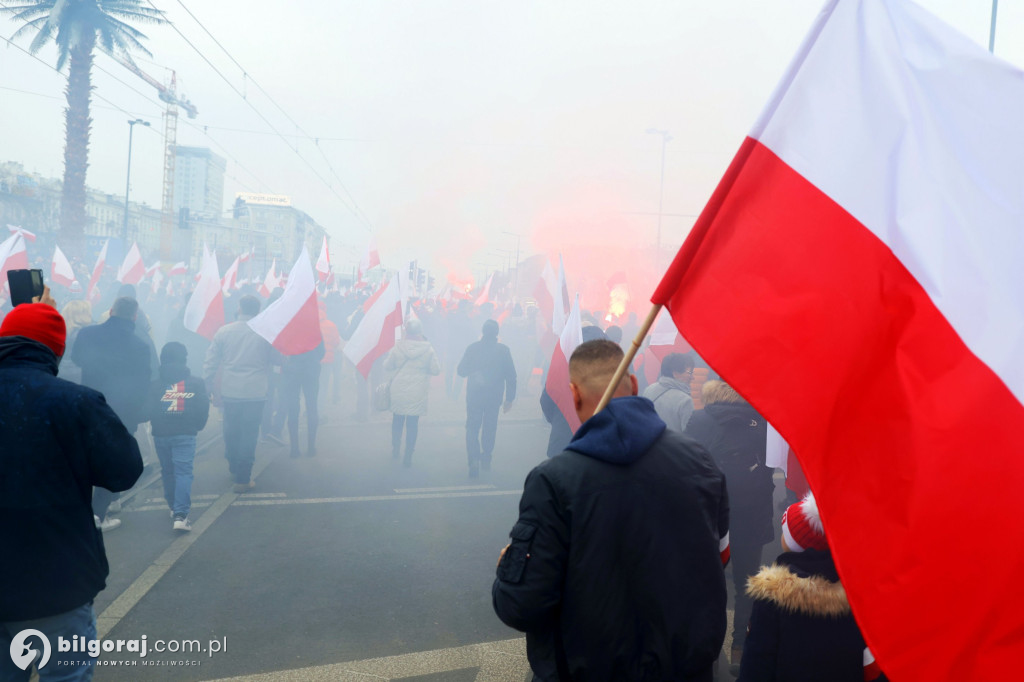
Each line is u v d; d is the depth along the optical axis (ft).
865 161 6.39
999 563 5.32
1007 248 5.62
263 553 18.37
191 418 19.70
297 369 29.17
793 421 6.37
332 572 17.25
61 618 8.87
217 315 32.30
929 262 5.91
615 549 6.29
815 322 6.42
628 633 6.26
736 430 14.28
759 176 6.84
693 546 6.42
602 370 7.39
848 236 6.39
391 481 26.12
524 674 12.89
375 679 12.57
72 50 86.63
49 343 9.52
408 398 28.32
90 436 8.97
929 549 5.55
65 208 87.51
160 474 25.75
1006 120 5.77
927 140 6.10
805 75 6.73
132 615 14.71
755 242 6.79
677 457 6.65
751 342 6.66
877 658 5.62
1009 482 5.36
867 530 5.83
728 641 14.92
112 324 20.03
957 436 5.56
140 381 20.24
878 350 6.07
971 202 5.83
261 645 13.62
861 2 6.57
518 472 28.30
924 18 6.27
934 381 5.74
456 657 13.43
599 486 6.36
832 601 7.45
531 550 6.32
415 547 19.17
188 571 17.03
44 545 8.68
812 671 7.53
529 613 6.23
